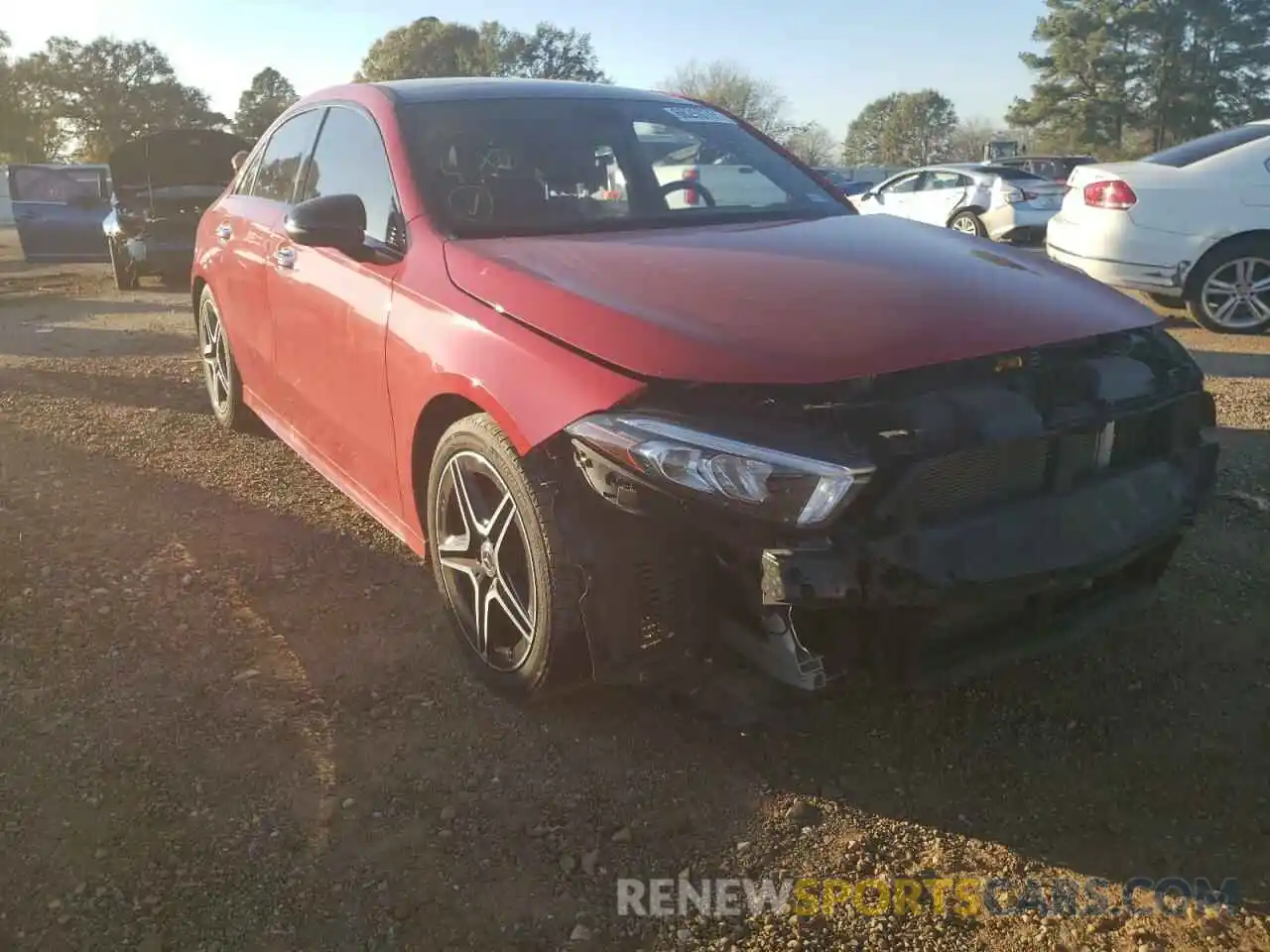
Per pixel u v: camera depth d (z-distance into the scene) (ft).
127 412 18.75
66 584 11.76
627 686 9.05
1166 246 25.43
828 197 13.08
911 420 7.67
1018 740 9.09
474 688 9.89
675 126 13.38
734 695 8.53
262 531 13.38
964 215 55.11
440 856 7.82
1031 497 8.20
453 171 11.41
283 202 14.49
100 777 8.60
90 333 27.78
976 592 7.66
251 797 8.41
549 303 8.81
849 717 9.39
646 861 7.79
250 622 11.11
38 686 9.82
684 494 7.48
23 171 54.95
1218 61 184.03
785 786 8.54
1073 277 10.12
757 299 8.60
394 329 10.42
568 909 7.35
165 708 9.55
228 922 7.21
